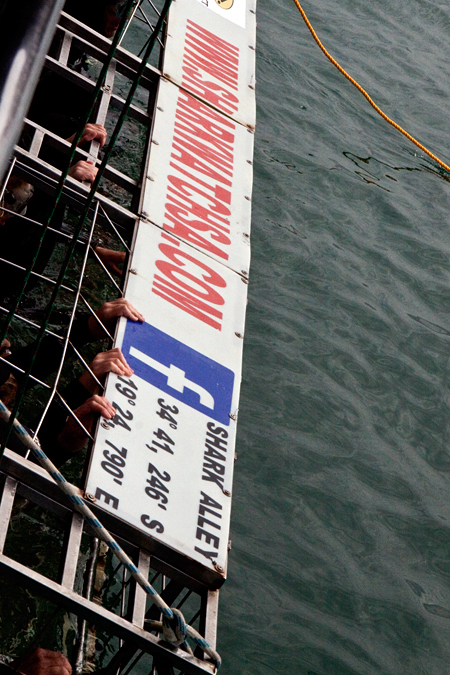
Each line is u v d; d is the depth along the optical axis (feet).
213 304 20.53
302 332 37.73
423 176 54.39
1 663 15.60
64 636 20.81
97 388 19.12
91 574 19.67
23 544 22.63
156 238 21.39
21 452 17.38
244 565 26.48
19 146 21.72
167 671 13.14
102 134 24.75
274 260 41.52
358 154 53.83
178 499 15.06
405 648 25.84
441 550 30.04
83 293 32.22
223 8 33.94
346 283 41.96
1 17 2.99
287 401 33.81
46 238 26.21
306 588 26.58
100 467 14.76
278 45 62.18
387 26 73.05
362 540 29.22
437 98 65.05
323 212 46.73
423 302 42.96
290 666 23.85
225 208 23.85
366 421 34.42
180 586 14.96
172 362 18.17
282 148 50.90
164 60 28.40
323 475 31.14
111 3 28.19
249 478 29.84
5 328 8.67
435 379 38.09
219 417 17.39
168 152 24.49
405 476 32.65
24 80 2.96
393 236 47.34
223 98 28.50
